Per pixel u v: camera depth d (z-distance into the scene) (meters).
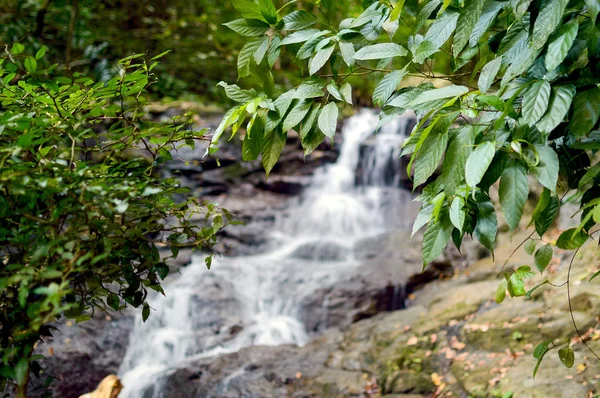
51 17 7.82
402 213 7.81
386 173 8.32
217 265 6.55
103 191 1.33
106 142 1.67
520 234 6.42
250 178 7.98
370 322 5.49
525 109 1.24
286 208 7.77
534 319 4.63
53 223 1.37
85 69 8.23
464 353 4.58
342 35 1.67
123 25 10.17
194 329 5.64
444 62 8.30
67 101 1.64
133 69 7.26
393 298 5.88
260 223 7.40
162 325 5.66
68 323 5.38
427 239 1.48
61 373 4.91
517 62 1.34
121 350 5.30
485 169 1.20
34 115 1.60
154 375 4.89
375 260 6.50
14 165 1.38
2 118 1.50
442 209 1.48
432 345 4.79
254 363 4.83
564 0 1.23
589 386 3.71
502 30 1.69
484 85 1.34
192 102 8.56
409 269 6.21
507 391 3.89
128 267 1.57
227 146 8.02
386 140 8.41
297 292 6.03
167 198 1.67
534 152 1.24
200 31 10.33
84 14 8.37
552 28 1.23
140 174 1.69
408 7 1.76
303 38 1.68
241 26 1.70
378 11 1.70
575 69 1.34
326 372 4.70
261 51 1.69
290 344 5.26
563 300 4.74
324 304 5.80
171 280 6.23
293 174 8.29
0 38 6.91
